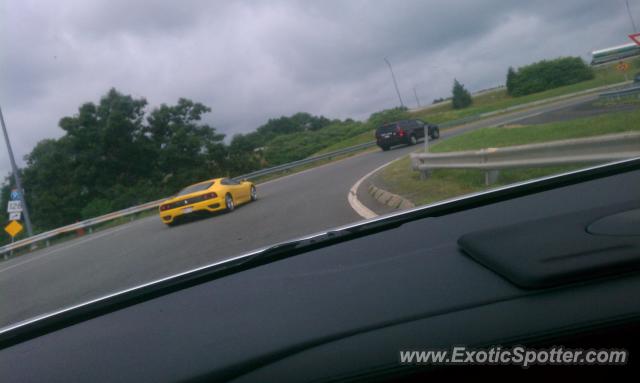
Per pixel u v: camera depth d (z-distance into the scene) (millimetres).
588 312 1400
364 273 2307
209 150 40406
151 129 41000
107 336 2322
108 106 39844
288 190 19641
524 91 77625
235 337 1875
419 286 1907
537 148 8750
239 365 1610
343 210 11250
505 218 2994
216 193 15648
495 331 1418
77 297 8406
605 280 1524
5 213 46469
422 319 1591
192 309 2402
